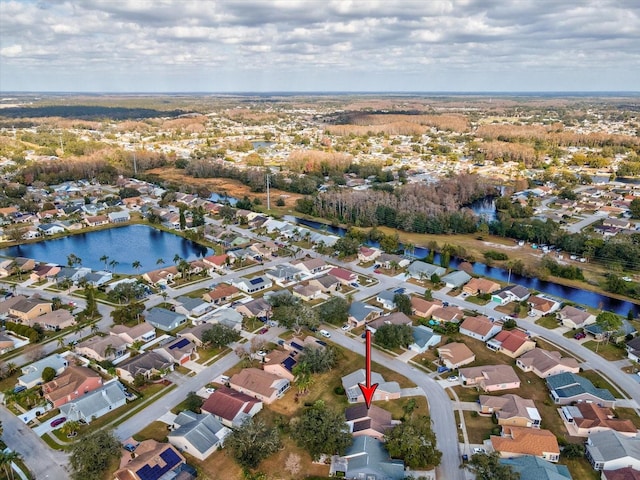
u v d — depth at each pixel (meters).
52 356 106.38
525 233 193.62
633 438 80.88
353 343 115.25
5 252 184.12
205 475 75.00
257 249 175.38
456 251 177.50
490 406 89.50
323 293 143.00
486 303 136.50
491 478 68.88
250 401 89.12
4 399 92.94
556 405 92.62
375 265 165.88
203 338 112.06
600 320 113.12
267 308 129.50
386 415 86.31
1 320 123.88
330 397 94.75
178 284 150.00
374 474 72.94
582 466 77.12
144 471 72.12
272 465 77.19
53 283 150.62
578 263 169.88
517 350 109.00
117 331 116.88
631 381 100.12
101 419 88.06
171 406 92.00
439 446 80.69
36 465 76.69
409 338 111.00
